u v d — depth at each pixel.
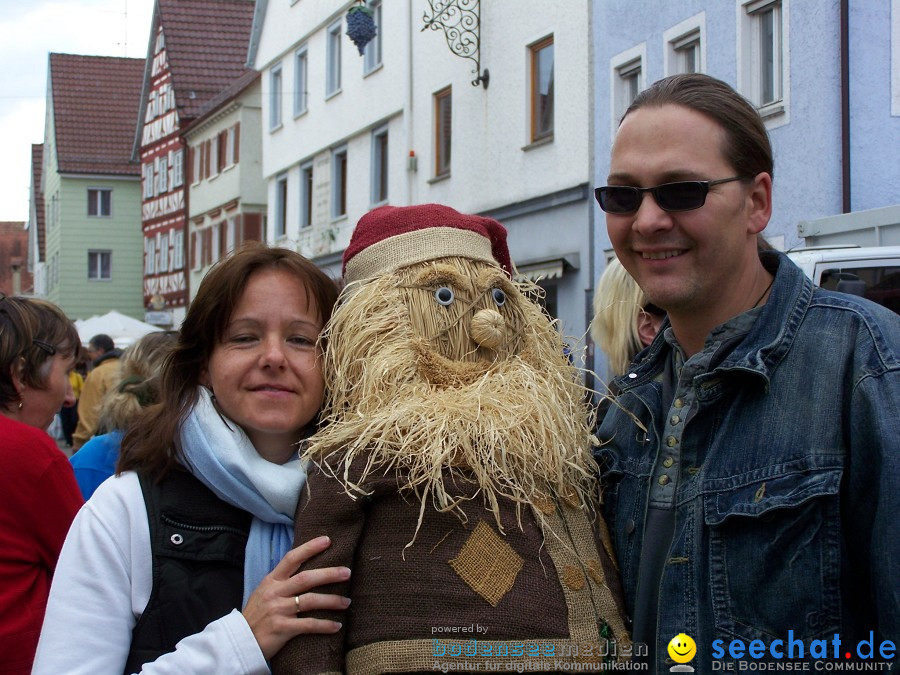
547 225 13.27
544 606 1.78
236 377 2.02
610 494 2.03
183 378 2.09
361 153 19.05
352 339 2.01
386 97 17.77
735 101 1.83
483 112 14.62
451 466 1.84
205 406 2.03
